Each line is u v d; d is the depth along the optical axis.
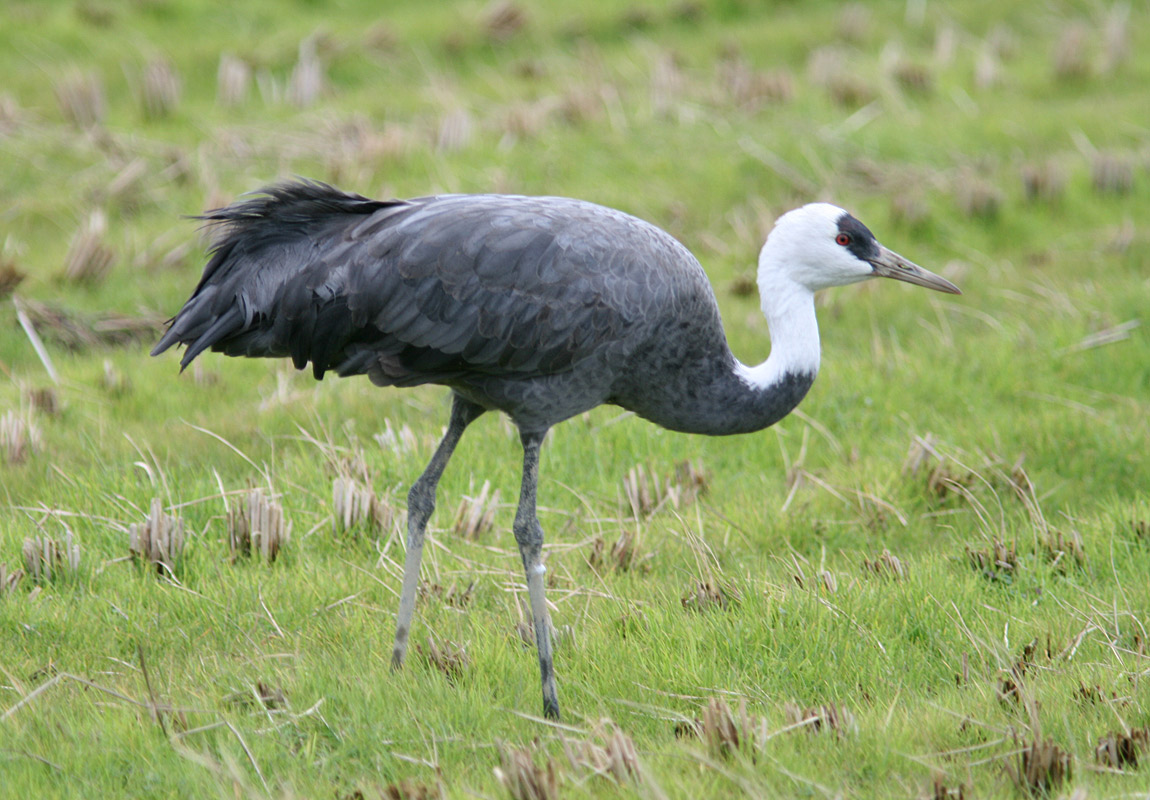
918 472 11.12
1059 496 10.99
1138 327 13.77
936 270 16.06
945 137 19.17
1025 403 12.77
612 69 21.70
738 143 18.70
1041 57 22.80
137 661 8.26
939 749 7.20
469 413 8.76
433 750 7.09
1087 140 19.20
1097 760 6.96
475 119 19.61
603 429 12.30
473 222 8.17
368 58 21.80
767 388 9.09
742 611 8.72
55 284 14.95
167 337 8.33
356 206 8.45
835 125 19.48
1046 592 9.15
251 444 11.83
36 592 8.79
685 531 10.12
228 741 7.17
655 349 8.54
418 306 8.09
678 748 7.03
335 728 7.37
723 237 16.83
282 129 19.14
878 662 8.12
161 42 21.78
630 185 17.61
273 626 8.73
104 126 18.88
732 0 24.48
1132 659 8.12
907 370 13.34
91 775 6.89
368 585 9.36
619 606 9.00
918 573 9.31
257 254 8.36
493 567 9.86
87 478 10.67
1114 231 16.81
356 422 12.42
